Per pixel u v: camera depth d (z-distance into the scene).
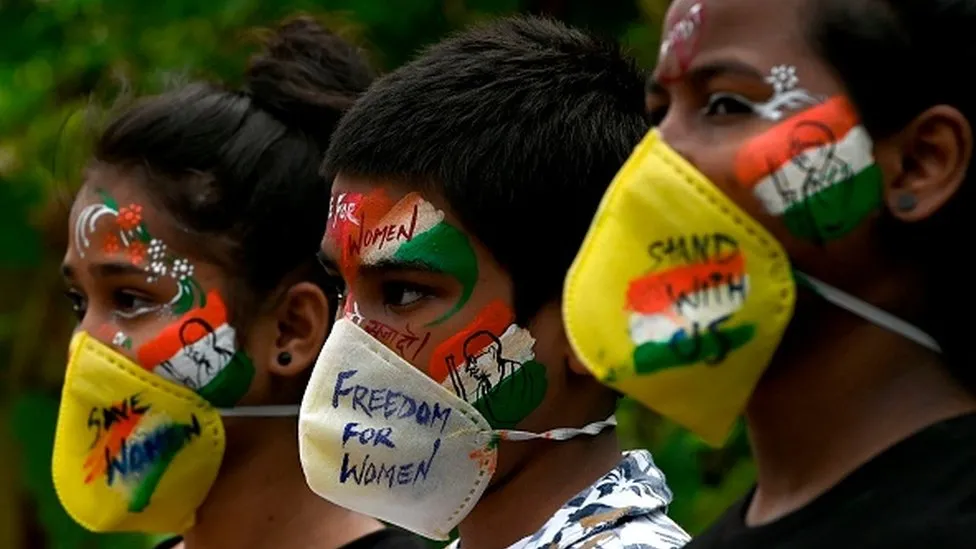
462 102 3.11
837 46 2.30
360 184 3.12
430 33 5.92
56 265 7.41
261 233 3.73
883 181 2.29
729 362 2.30
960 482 2.20
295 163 3.78
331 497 3.08
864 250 2.29
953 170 2.27
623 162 3.13
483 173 3.04
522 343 3.02
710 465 5.99
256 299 3.72
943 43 2.29
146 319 3.72
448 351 3.02
